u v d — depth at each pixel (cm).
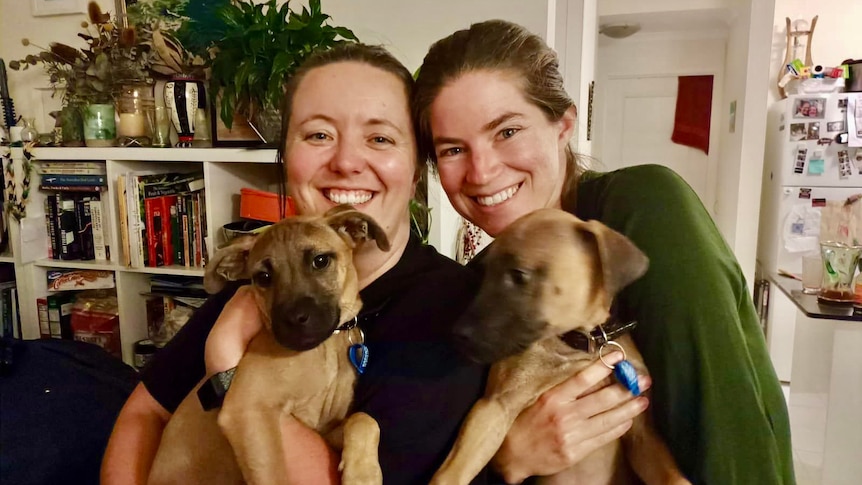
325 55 140
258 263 126
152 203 294
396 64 143
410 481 115
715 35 559
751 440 104
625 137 597
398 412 116
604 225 122
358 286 136
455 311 126
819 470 317
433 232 279
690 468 111
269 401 117
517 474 122
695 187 583
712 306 109
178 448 126
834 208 347
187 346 140
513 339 117
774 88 462
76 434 196
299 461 112
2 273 345
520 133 135
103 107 312
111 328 317
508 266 120
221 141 285
